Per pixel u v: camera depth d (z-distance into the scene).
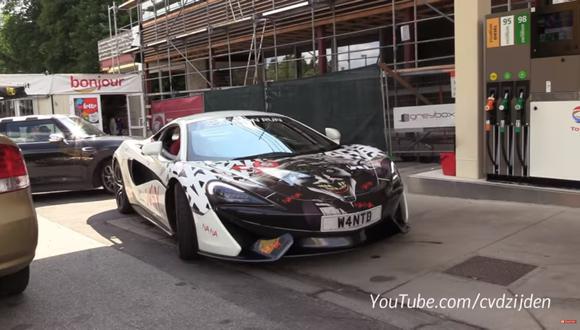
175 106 14.99
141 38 19.30
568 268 4.38
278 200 4.59
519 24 6.59
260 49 14.64
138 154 6.82
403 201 5.32
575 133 6.29
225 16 15.45
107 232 6.93
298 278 4.75
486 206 6.65
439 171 8.24
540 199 6.48
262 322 3.86
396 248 5.29
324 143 6.18
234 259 4.65
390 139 9.88
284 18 13.82
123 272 5.18
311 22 13.69
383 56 14.07
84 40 31.08
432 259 4.89
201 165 5.26
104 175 9.89
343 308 4.05
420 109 9.73
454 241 5.34
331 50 15.56
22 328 3.94
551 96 6.42
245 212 4.59
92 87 17.84
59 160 9.50
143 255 5.75
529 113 6.63
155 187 6.00
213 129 6.05
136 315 4.10
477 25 7.09
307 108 10.84
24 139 9.52
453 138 10.05
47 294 4.64
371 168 5.23
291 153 5.70
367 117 9.81
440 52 13.16
